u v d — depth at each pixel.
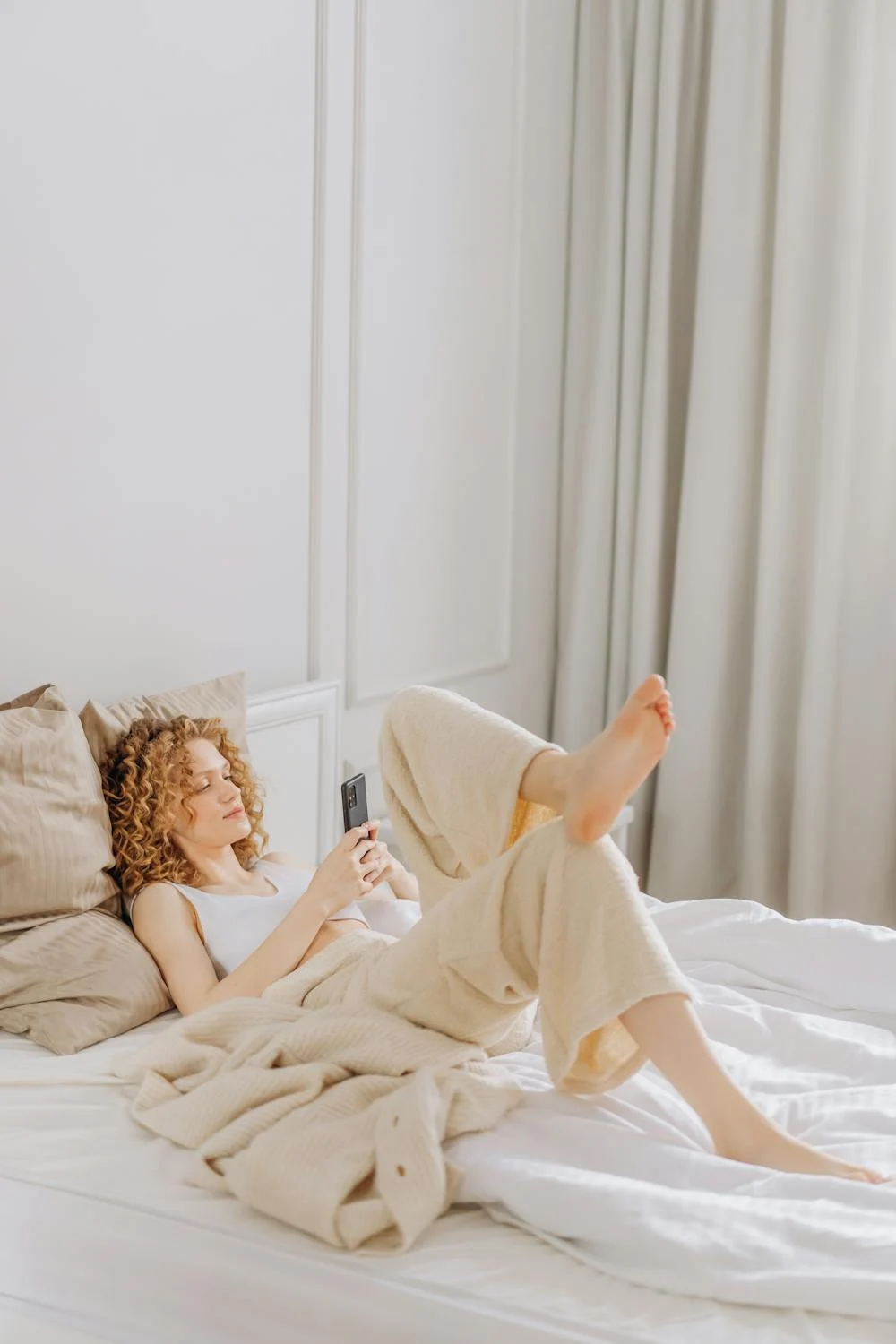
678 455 3.47
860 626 3.25
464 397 3.21
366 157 2.76
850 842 3.32
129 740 2.04
